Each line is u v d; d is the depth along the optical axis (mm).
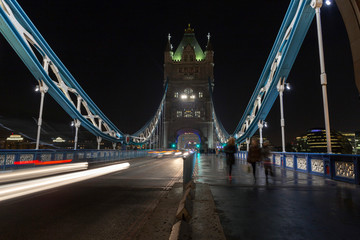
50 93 22828
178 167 16078
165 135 89500
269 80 21578
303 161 11531
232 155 8688
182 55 100312
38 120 18000
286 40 17750
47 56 22594
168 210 4547
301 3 14266
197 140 126375
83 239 3328
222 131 71188
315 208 4672
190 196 4840
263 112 24719
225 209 4609
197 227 3396
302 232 3393
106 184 8188
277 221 3881
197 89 94438
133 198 5941
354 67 5062
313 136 154750
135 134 53531
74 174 4316
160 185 7984
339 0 5449
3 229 3684
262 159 8148
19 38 17625
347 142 127062
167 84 94125
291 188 6898
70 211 4734
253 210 4535
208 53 99812
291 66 17203
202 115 91438
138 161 24703
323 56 10383
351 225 3680
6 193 3096
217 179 9078
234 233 3359
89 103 32906
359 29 4906
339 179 8438
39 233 3527
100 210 4812
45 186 3619
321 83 10203
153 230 3490
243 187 7098
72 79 27750
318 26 10727
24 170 3393
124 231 3646
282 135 15367
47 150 16062
